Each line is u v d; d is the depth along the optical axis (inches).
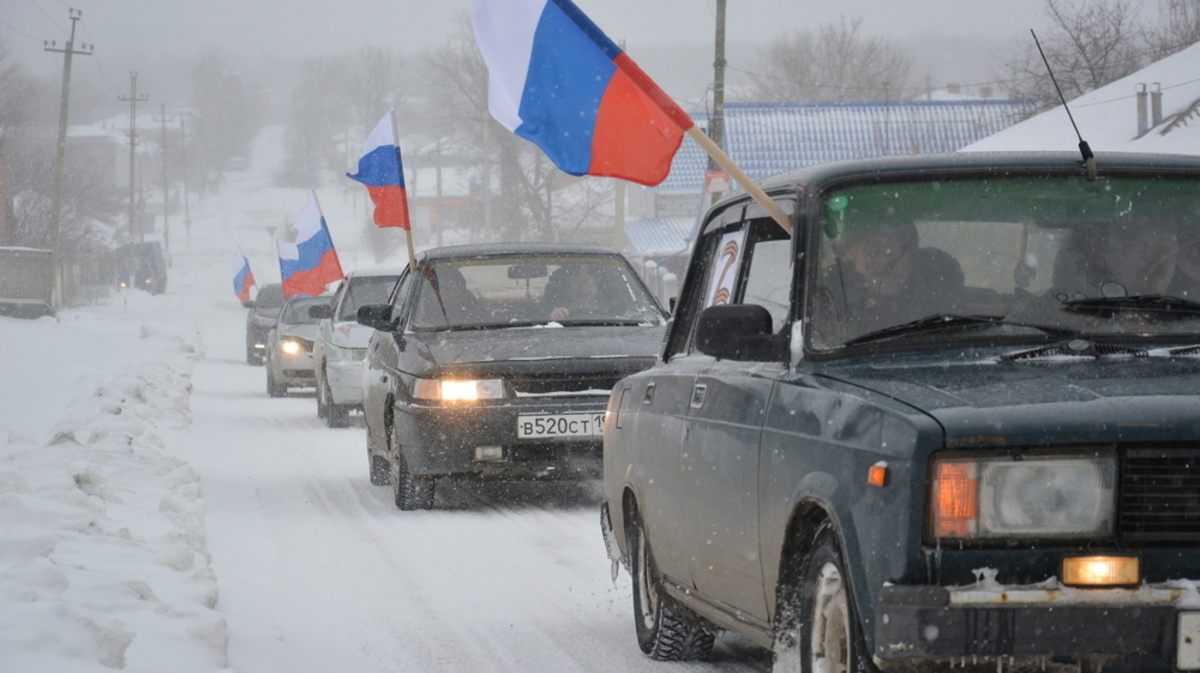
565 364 661.3
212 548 565.0
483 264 755.4
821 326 284.8
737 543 302.7
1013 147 1850.4
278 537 617.0
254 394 1620.3
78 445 758.5
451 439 650.2
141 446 825.5
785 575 277.9
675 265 3161.9
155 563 450.0
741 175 310.5
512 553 567.5
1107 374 251.9
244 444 1037.2
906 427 231.1
